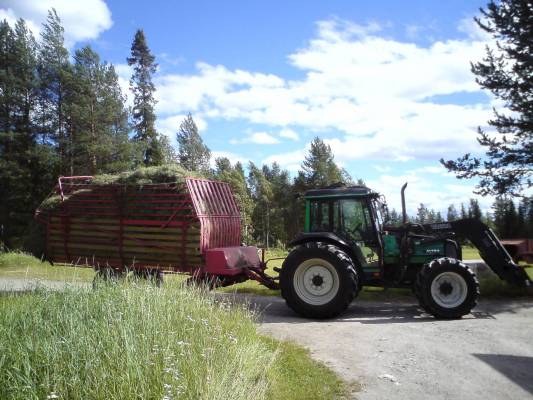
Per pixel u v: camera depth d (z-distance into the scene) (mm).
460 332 7219
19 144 33469
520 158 14297
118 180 10164
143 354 4027
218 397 3635
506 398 4578
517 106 14227
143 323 4723
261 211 57969
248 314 7055
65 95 33625
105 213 10211
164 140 45469
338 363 5695
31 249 11234
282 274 8875
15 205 33156
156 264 9672
